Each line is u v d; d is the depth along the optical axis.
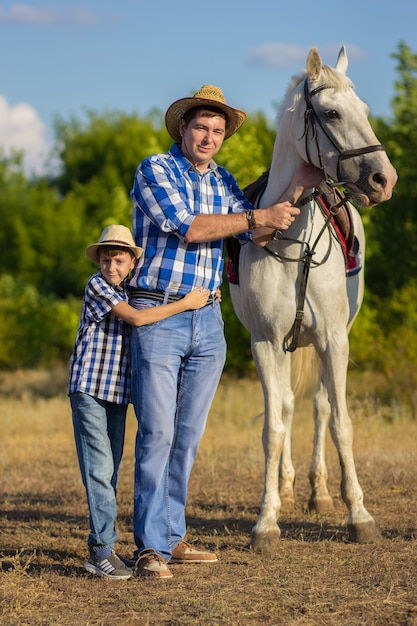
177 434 5.27
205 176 5.30
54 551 5.84
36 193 41.12
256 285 5.74
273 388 5.79
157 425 5.00
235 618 4.22
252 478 8.57
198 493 7.87
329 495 7.49
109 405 5.18
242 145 15.47
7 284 28.55
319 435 7.22
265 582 4.83
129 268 5.15
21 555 5.72
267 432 5.76
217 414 13.48
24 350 25.75
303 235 5.61
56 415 14.91
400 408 12.27
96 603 4.58
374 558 5.24
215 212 5.28
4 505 7.64
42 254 38.69
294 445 10.62
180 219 5.00
